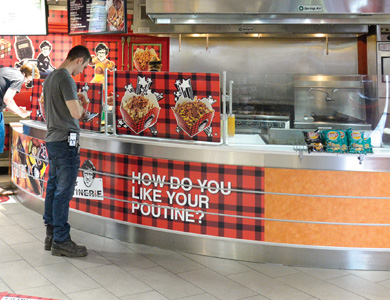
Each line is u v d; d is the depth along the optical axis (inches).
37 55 265.9
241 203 135.9
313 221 131.6
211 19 210.4
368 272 129.9
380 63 235.1
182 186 142.3
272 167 132.5
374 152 132.6
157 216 147.3
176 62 257.4
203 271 129.0
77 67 143.8
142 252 144.0
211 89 137.6
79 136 151.1
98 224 160.7
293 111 141.1
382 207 130.1
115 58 258.8
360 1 195.0
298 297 112.3
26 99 264.8
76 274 125.3
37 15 234.2
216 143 140.0
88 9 216.5
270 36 244.2
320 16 205.3
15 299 107.3
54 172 143.6
